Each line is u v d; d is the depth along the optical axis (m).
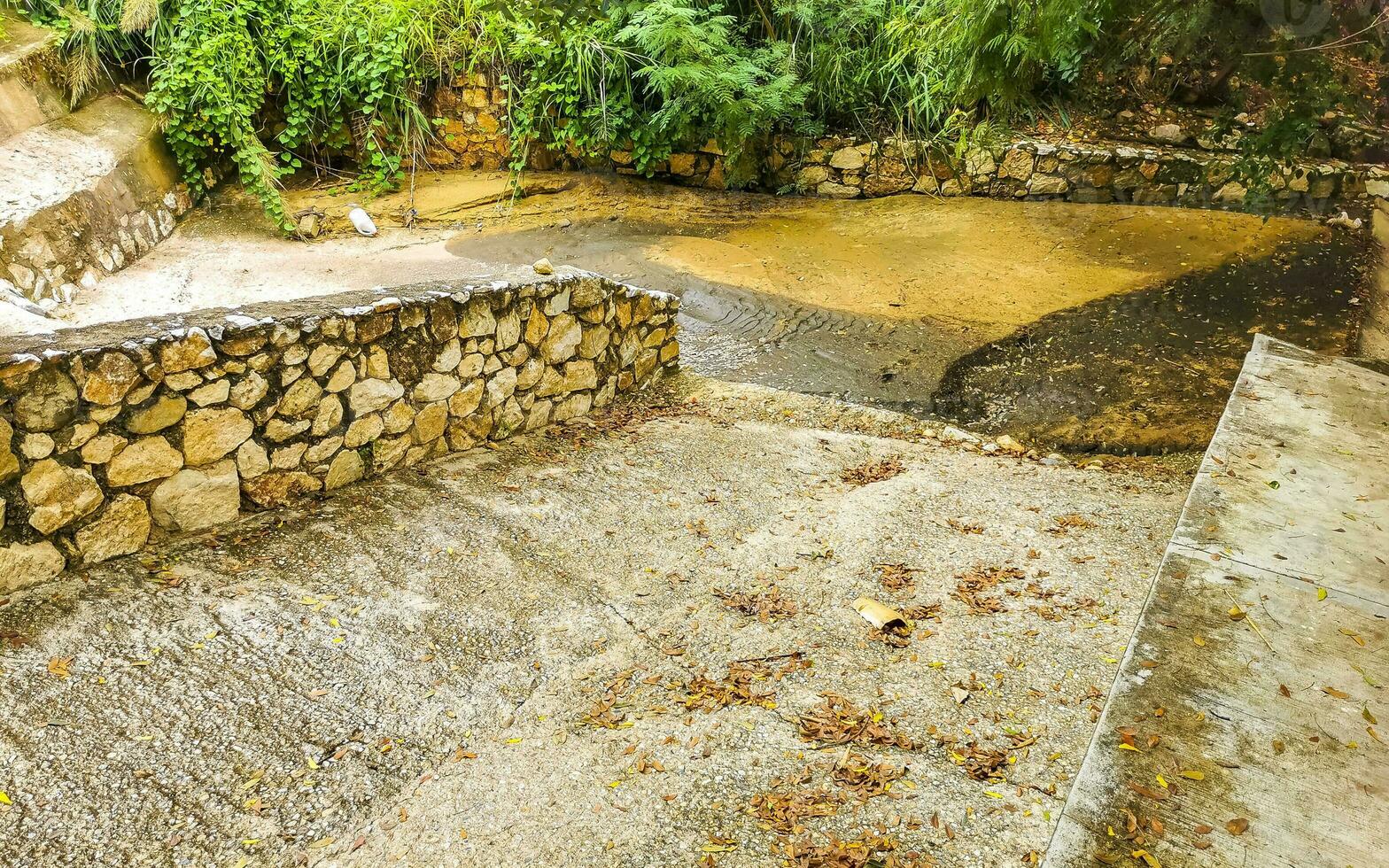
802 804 2.28
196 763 2.34
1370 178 7.95
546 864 2.10
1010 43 3.93
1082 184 8.90
